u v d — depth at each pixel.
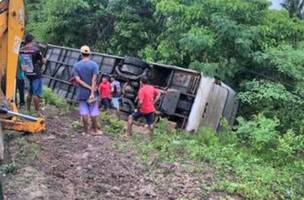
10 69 8.16
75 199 6.96
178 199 7.35
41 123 8.98
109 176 7.94
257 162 10.94
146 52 21.97
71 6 27.00
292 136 12.98
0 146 6.83
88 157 8.67
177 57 20.17
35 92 12.03
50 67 20.62
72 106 15.05
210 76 17.22
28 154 8.24
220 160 9.85
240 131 13.73
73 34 28.00
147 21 26.05
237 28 18.38
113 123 12.54
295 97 17.05
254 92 17.45
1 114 8.12
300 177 10.03
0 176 6.65
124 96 16.75
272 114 16.70
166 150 9.99
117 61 17.58
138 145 10.03
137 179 7.96
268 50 18.11
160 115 15.67
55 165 8.06
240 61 18.81
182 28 19.73
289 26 19.33
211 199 7.54
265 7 19.22
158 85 16.84
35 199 6.80
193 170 8.74
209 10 19.11
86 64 10.52
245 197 7.92
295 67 17.94
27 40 11.87
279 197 8.38
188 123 15.62
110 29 27.83
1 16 7.95
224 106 17.12
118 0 26.55
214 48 18.78
